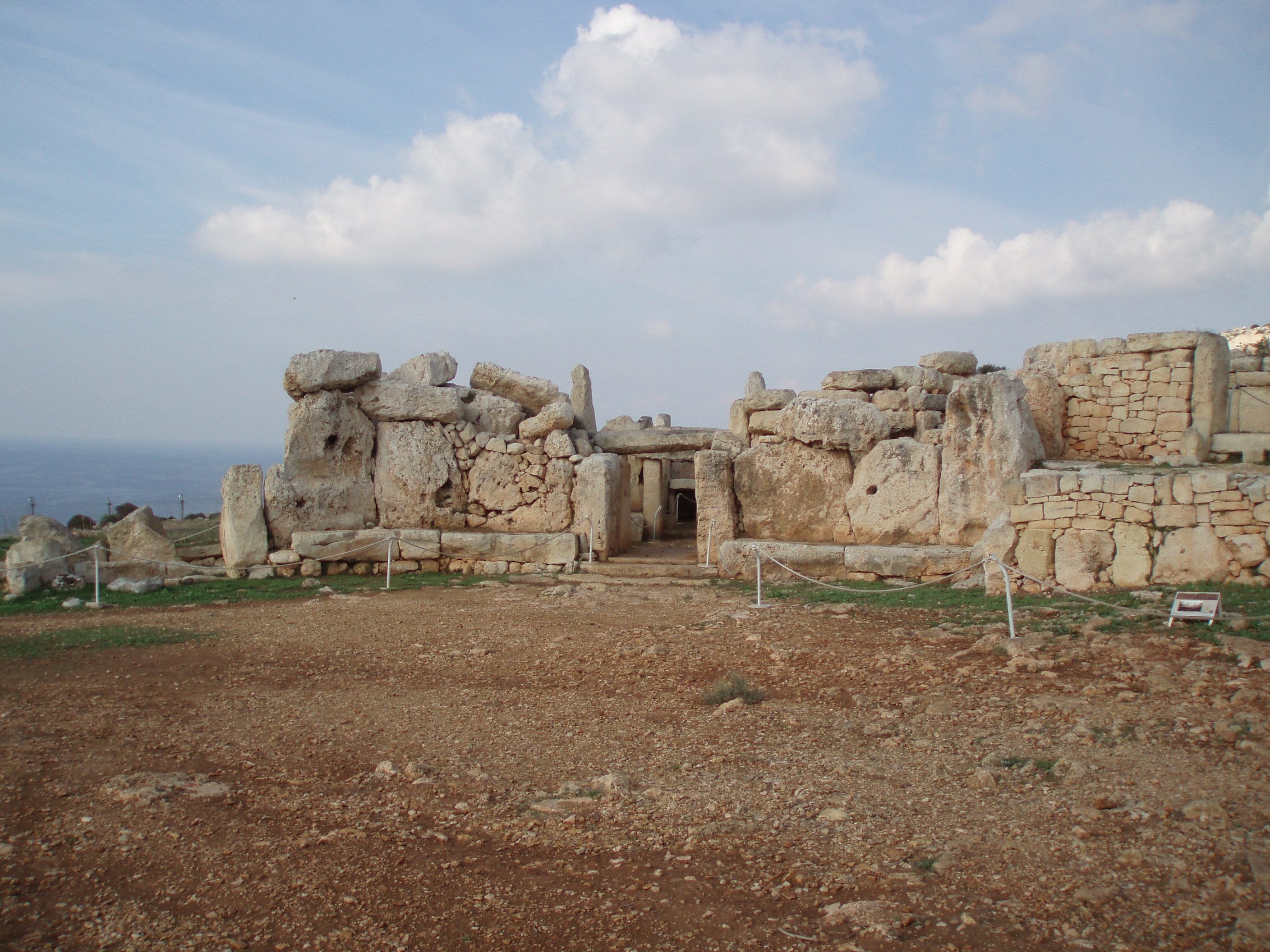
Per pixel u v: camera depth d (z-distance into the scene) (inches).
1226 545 390.9
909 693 281.9
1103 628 326.0
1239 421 548.7
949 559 513.3
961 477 538.6
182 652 368.2
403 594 527.5
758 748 242.5
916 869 169.8
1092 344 589.9
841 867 173.2
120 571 562.6
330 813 205.8
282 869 179.3
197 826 198.5
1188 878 158.7
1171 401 553.9
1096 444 575.5
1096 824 181.8
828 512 583.2
